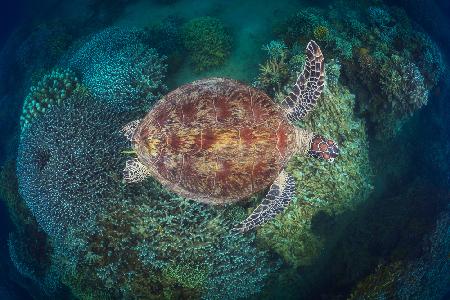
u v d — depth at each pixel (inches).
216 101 216.5
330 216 359.3
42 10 740.0
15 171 407.8
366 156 365.7
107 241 295.4
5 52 724.0
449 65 646.5
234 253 295.1
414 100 384.5
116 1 629.3
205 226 285.3
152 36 444.5
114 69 352.8
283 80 332.2
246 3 503.2
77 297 328.5
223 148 208.7
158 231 284.2
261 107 226.4
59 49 573.6
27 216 392.8
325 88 322.7
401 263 320.8
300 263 331.9
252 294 312.8
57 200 301.1
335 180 319.9
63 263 315.9
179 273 282.0
